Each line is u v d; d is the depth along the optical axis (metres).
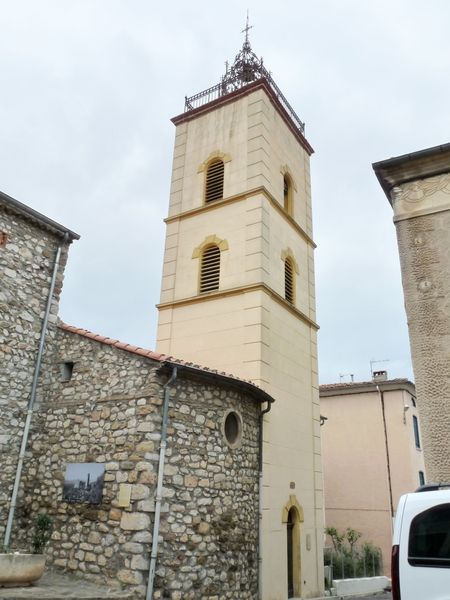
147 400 9.98
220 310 15.54
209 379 11.02
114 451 10.01
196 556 9.79
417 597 4.27
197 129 19.73
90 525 9.70
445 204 7.42
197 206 17.98
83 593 8.27
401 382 25.30
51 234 12.59
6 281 11.26
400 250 7.52
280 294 16.33
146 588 8.77
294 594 13.30
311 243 19.88
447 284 7.02
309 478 15.38
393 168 7.91
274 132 18.73
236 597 10.61
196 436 10.57
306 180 21.11
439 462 6.29
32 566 8.29
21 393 11.22
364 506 24.31
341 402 26.77
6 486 10.64
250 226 16.14
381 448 24.88
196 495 10.18
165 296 17.09
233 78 21.03
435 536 4.42
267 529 12.29
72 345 11.76
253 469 12.34
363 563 19.41
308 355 17.45
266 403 13.54
